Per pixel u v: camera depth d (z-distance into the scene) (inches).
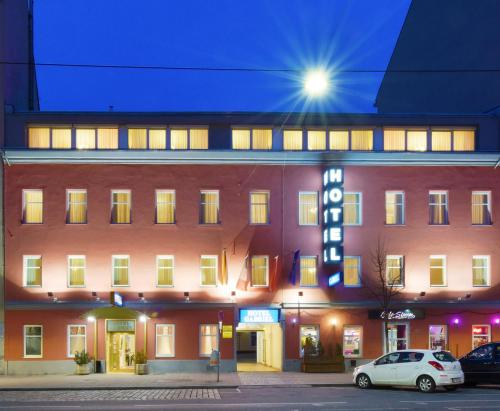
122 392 1011.9
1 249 1317.7
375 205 1363.2
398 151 1360.7
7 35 1416.1
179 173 1346.0
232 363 1314.0
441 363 967.0
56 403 861.2
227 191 1347.2
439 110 1713.8
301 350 1331.2
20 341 1305.4
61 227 1328.7
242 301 1333.7
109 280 1323.8
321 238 1350.9
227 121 1375.5
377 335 1344.7
